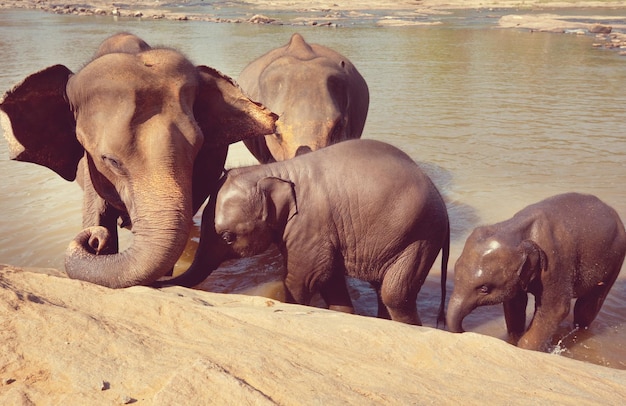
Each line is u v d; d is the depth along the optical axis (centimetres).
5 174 970
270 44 2848
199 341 329
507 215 823
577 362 377
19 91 541
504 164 1038
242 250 563
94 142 510
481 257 546
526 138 1197
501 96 1603
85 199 605
